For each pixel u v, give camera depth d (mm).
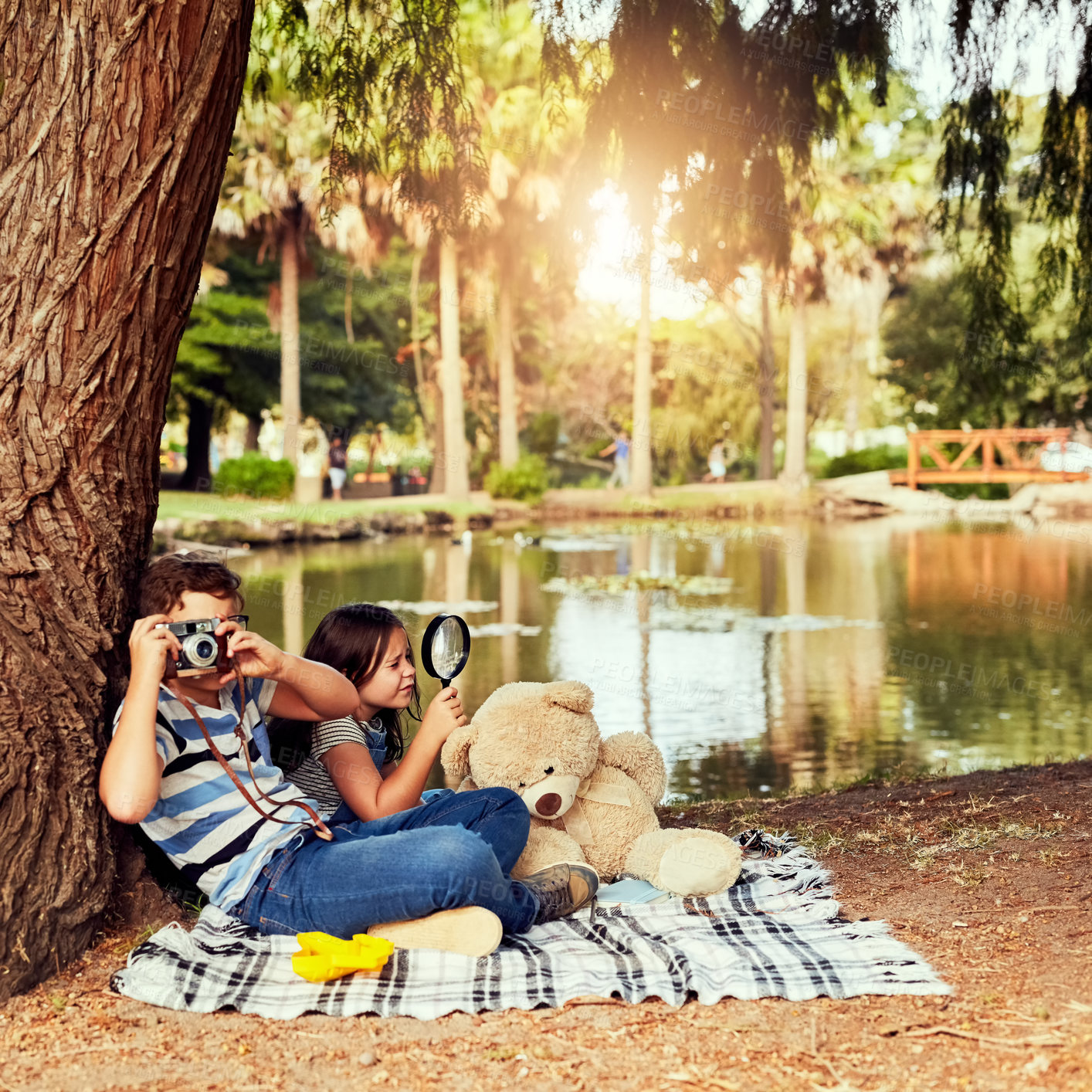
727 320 40375
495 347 38375
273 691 2842
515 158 23078
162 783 2580
